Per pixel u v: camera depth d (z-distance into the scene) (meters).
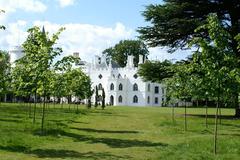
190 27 39.88
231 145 18.78
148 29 42.25
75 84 54.38
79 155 15.92
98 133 24.81
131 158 15.46
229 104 18.06
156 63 44.28
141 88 120.69
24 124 26.06
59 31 22.98
